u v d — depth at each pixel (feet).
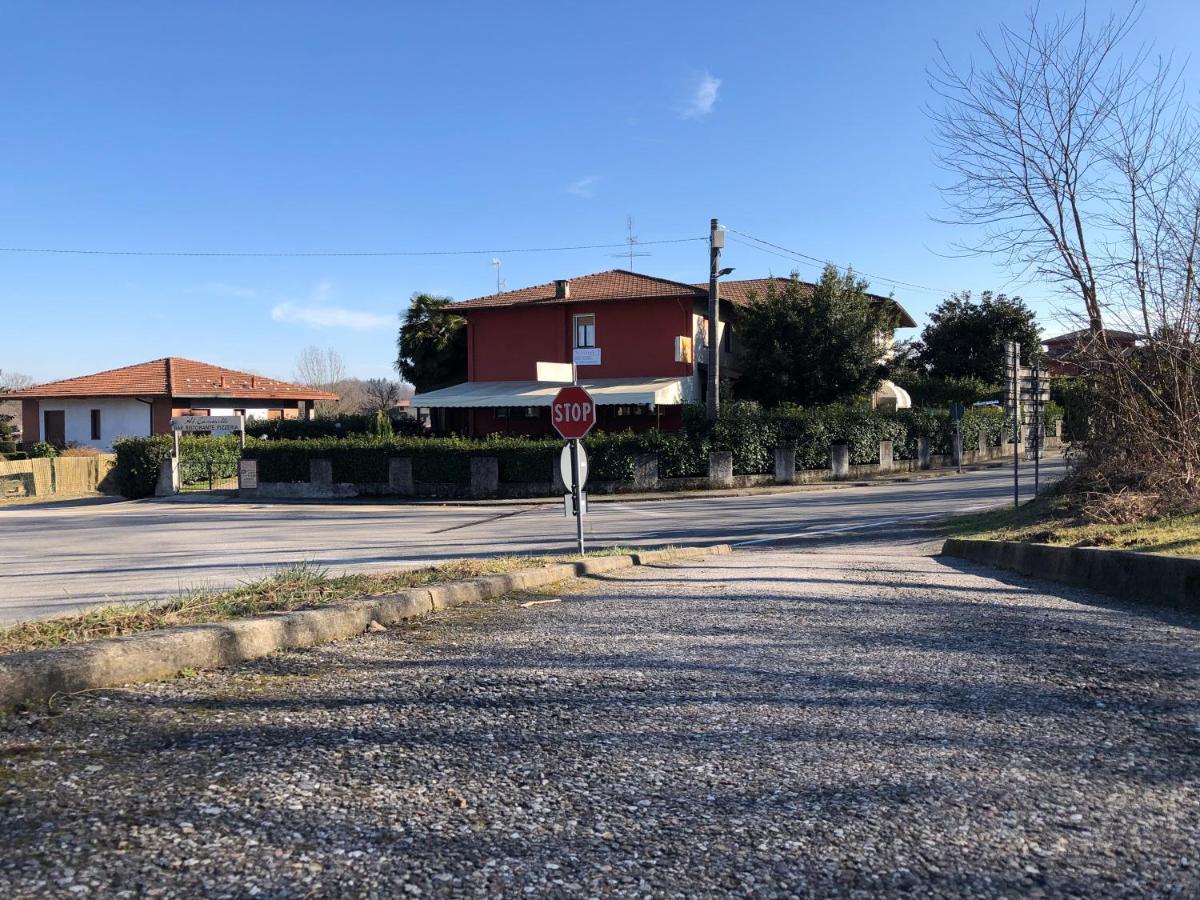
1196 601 24.43
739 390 131.23
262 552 49.19
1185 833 10.22
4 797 10.73
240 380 160.66
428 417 149.89
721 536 55.42
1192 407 38.70
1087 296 43.39
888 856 9.67
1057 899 8.80
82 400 147.02
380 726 13.85
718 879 9.16
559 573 30.96
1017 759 12.55
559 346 120.26
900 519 62.64
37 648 16.33
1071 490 45.62
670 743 13.23
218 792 11.08
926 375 169.07
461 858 9.53
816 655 18.74
